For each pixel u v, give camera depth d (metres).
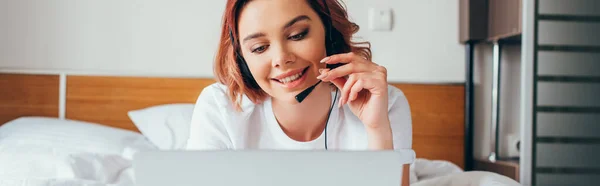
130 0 2.96
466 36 2.94
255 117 1.43
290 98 1.36
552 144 2.44
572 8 2.46
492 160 2.86
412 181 2.22
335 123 1.42
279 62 1.31
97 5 2.95
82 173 2.06
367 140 1.42
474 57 3.04
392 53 3.03
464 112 3.05
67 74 2.95
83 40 2.95
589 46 2.46
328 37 1.37
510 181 1.38
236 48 1.37
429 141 3.03
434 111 3.03
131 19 2.96
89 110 2.95
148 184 0.92
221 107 1.41
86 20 2.95
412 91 3.03
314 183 0.94
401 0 3.03
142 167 0.91
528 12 2.43
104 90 2.95
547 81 2.46
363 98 1.36
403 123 1.44
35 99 2.94
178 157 0.91
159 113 2.75
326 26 1.36
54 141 2.51
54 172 2.05
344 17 1.40
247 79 1.39
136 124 2.76
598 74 2.46
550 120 2.45
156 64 2.97
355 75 1.32
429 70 3.04
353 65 1.32
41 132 2.56
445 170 2.52
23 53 2.93
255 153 0.92
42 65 2.94
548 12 2.46
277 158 0.93
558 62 2.46
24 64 2.94
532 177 2.44
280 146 1.44
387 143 1.34
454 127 3.04
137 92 2.96
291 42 1.33
